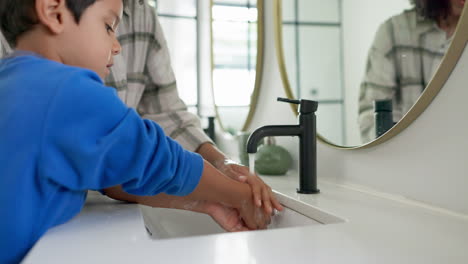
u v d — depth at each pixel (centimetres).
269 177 106
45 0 51
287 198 75
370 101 76
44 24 52
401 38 67
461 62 57
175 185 58
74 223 52
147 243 43
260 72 132
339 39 86
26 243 44
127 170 50
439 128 62
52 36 54
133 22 101
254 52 134
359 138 80
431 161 63
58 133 44
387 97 71
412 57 65
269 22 126
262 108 132
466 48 56
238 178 73
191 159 60
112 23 60
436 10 59
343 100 86
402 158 70
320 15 94
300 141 81
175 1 232
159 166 54
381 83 73
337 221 58
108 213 59
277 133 78
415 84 64
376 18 74
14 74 49
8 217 43
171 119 99
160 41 106
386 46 71
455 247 42
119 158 49
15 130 44
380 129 73
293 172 114
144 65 104
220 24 174
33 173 44
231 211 75
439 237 47
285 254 38
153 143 52
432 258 38
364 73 78
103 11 57
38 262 37
